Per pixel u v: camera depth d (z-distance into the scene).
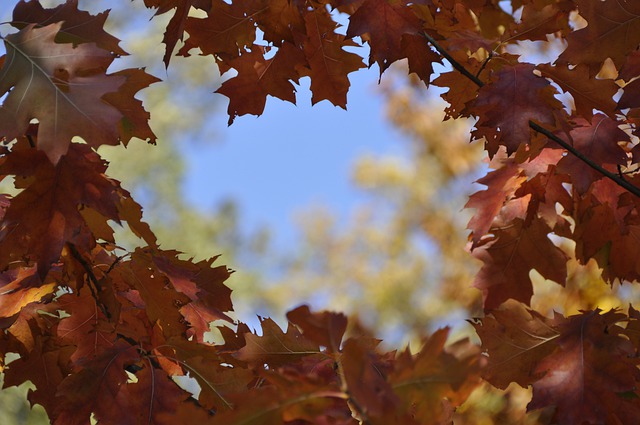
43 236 1.52
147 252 1.71
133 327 1.75
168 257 1.76
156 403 1.61
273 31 1.74
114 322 1.69
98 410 1.59
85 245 1.53
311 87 1.83
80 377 1.60
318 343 1.28
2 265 1.57
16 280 1.70
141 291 1.71
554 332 1.67
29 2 1.54
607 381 1.60
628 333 1.67
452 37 1.77
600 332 1.63
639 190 1.71
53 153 1.44
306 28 1.77
